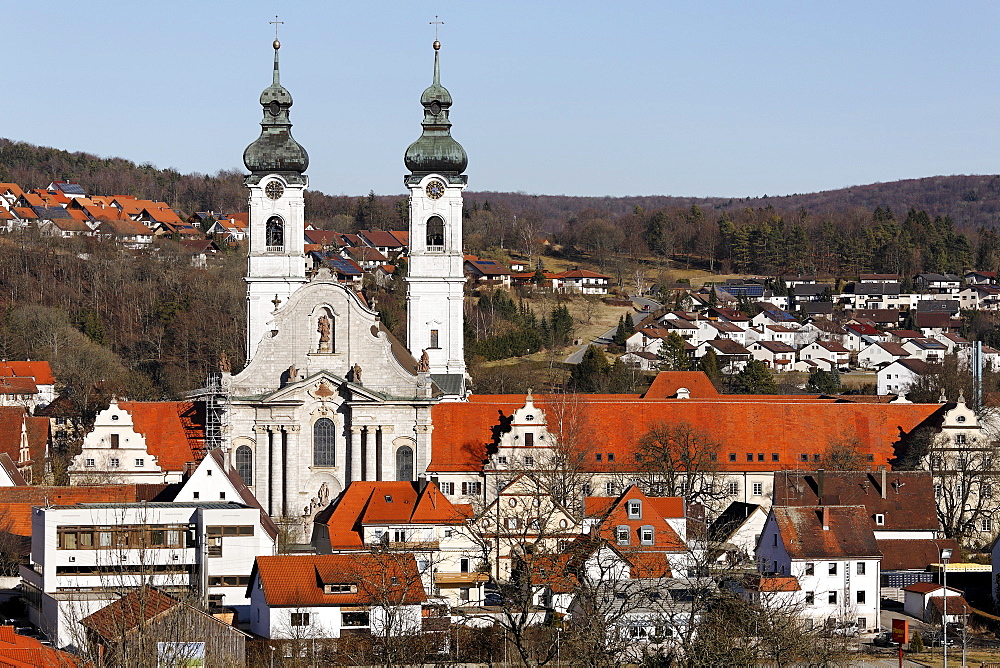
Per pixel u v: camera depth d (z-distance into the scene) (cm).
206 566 18138
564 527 19388
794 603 16550
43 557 17925
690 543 19050
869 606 18725
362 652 15200
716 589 13650
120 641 13688
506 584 14462
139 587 15188
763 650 13325
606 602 14200
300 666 15100
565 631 12888
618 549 16625
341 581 16475
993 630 18138
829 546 18738
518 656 14525
